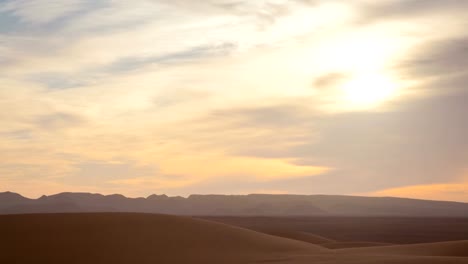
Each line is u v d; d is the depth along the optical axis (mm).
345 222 171875
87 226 36875
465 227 138125
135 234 35375
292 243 36875
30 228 36312
